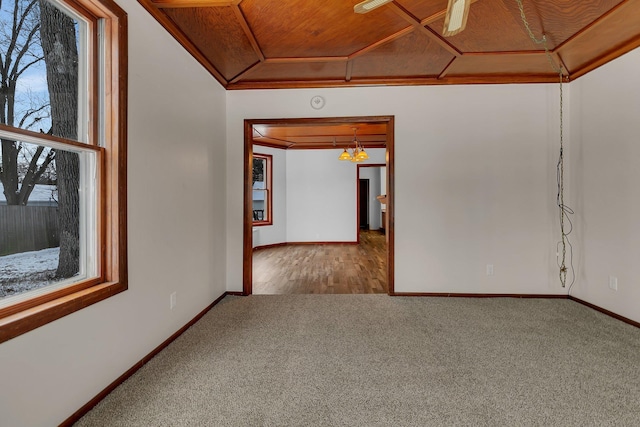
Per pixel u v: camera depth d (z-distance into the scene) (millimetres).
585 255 3170
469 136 3459
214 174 3248
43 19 1501
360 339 2439
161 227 2262
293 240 7820
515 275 3461
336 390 1781
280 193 7613
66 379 1467
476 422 1518
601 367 2010
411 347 2301
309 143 7211
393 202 3527
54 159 1561
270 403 1665
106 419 1533
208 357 2160
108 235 1805
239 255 3611
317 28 2453
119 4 1836
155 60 2188
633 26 2395
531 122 3410
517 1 2115
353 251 6805
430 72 3305
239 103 3578
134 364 1965
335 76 3400
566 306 3160
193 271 2770
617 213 2811
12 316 1256
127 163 1887
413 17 2320
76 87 1689
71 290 1574
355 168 7789
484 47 2760
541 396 1717
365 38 2611
